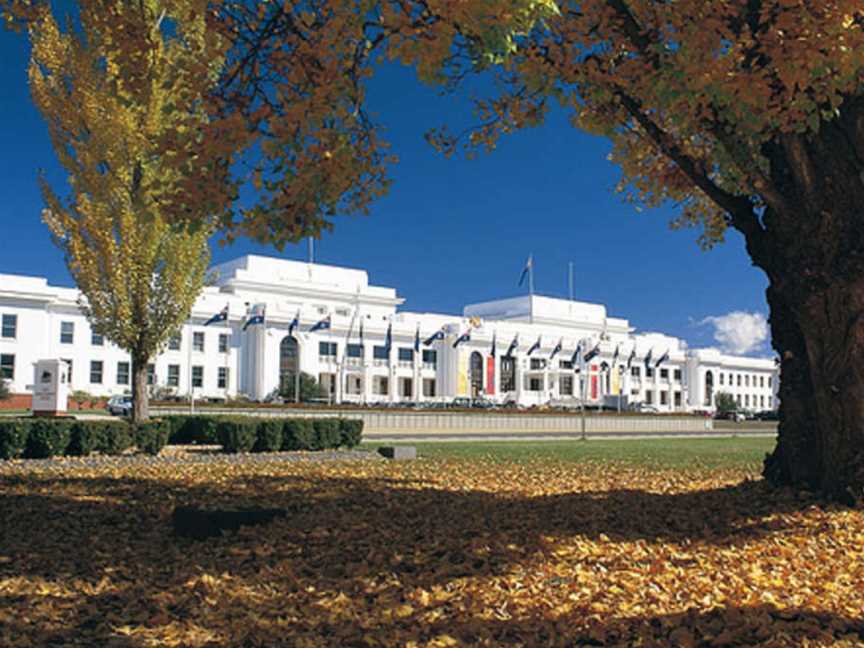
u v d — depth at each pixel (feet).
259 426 62.23
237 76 24.90
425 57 19.56
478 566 20.38
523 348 255.91
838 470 26.71
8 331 169.99
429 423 136.98
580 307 347.36
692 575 19.02
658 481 42.73
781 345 29.96
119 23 25.67
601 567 19.81
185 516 24.86
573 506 29.50
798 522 24.61
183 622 16.40
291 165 22.13
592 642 14.65
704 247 41.37
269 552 22.25
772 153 28.99
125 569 21.03
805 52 20.56
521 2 19.07
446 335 239.09
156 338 68.08
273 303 205.57
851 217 26.16
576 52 26.73
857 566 19.89
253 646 14.88
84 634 15.88
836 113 23.66
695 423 168.45
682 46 23.04
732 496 29.89
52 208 65.26
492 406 222.89
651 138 31.24
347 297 262.47
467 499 32.01
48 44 62.08
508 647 14.25
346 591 18.42
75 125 62.95
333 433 66.95
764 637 14.29
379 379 225.76
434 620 16.02
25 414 121.39
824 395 26.89
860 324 25.90
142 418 66.74
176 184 22.31
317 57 22.26
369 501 31.45
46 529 26.48
